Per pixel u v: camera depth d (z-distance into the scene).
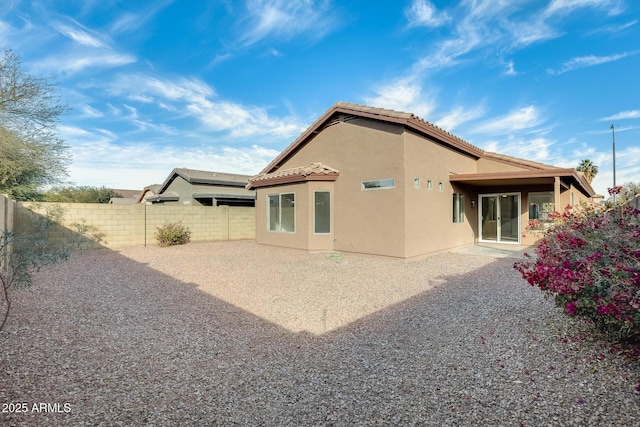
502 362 3.91
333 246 13.88
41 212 13.71
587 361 3.83
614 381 3.40
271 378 3.67
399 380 3.57
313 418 2.95
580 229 4.59
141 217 16.77
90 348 4.39
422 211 12.20
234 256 13.11
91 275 9.27
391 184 11.72
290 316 5.83
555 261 4.29
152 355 4.24
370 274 9.45
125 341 4.67
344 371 3.80
